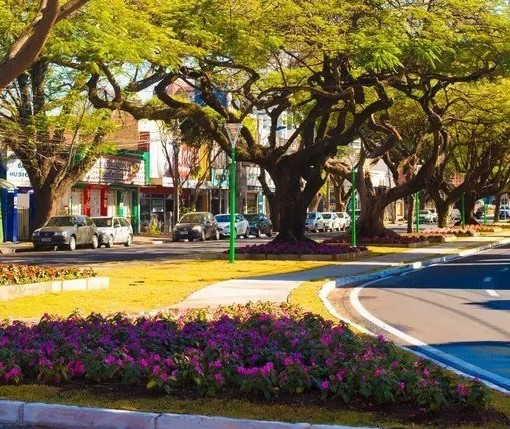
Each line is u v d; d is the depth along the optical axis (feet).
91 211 169.37
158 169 194.08
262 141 224.12
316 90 86.53
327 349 26.58
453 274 75.72
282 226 99.50
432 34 78.07
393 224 278.05
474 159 172.65
